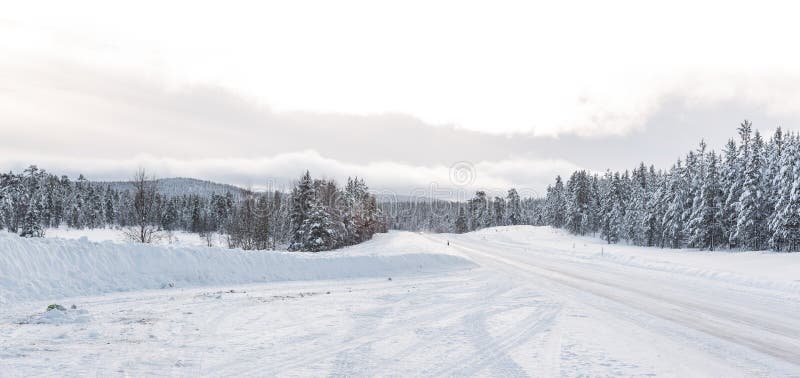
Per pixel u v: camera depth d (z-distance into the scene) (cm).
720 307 1247
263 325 886
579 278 1973
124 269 1368
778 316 1120
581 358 702
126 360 607
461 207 13175
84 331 765
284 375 576
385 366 632
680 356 733
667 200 6112
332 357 670
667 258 3253
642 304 1281
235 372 582
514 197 12381
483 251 3859
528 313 1106
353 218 6209
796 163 4228
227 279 1563
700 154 5444
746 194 4644
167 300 1145
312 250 4472
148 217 2994
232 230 4544
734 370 665
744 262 2862
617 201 7450
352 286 1602
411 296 1372
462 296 1394
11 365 555
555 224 10300
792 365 697
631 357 716
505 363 664
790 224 4253
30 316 882
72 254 1292
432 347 748
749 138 4988
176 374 562
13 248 1158
